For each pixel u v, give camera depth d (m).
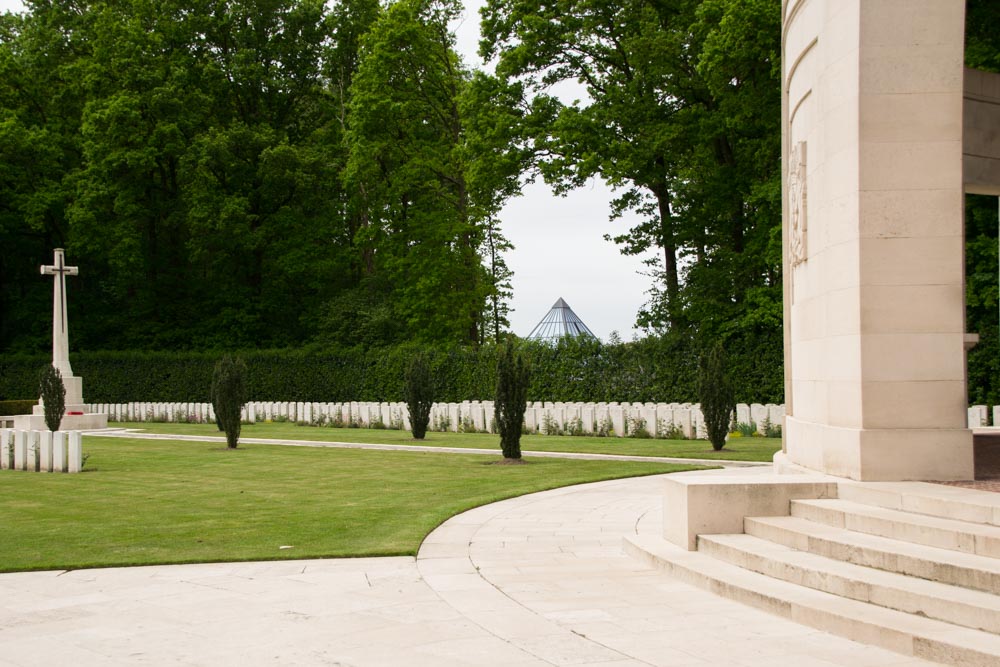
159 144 47.19
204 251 49.53
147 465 21.56
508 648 7.00
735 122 31.33
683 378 33.53
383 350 43.47
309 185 47.91
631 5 35.72
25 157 48.53
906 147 10.38
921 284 10.38
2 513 14.20
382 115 44.34
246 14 50.00
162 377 47.62
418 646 7.09
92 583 9.39
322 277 52.28
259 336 52.09
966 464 10.30
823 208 11.52
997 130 14.85
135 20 47.47
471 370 39.22
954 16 10.34
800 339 13.02
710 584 8.80
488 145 37.28
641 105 34.59
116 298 54.19
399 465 20.91
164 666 6.68
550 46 36.59
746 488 10.24
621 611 8.09
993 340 25.78
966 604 6.91
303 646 7.12
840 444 10.80
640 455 22.56
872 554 8.27
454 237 44.81
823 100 11.48
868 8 10.40
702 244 37.06
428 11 46.16
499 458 22.09
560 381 36.72
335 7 51.06
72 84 48.81
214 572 9.87
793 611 7.74
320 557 10.61
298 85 51.69
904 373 10.39
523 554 10.70
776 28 28.25
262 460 22.53
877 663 6.59
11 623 7.89
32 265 54.69
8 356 48.91
